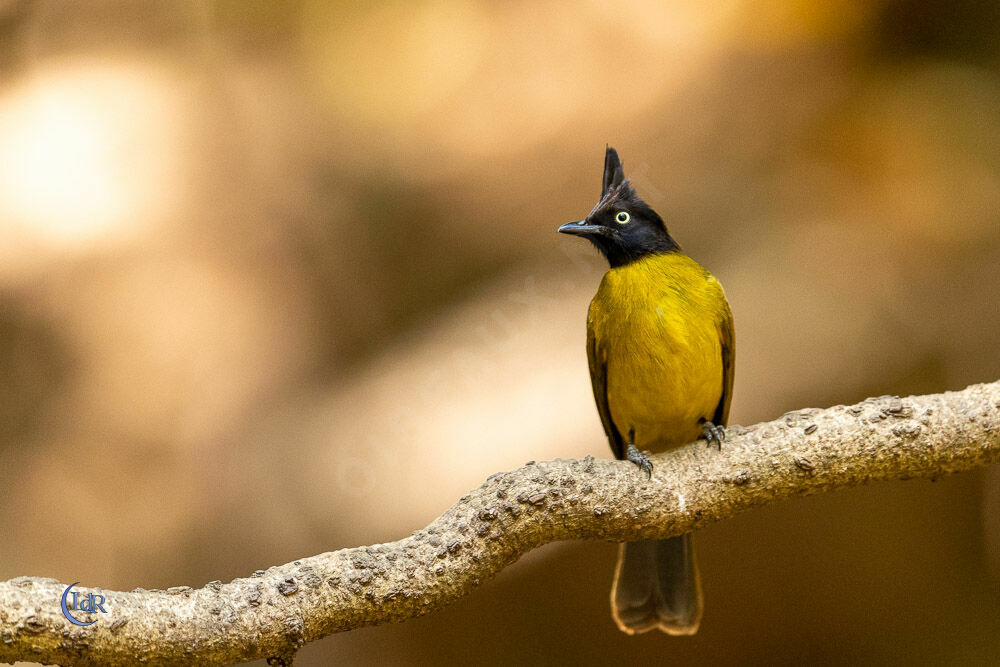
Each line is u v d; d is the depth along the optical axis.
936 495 11.70
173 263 14.49
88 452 13.43
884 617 11.73
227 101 15.43
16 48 15.69
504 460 11.36
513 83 14.81
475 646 11.66
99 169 14.88
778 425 5.73
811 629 11.70
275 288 14.52
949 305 11.98
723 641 11.65
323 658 11.85
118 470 13.34
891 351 11.57
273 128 15.28
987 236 12.45
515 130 14.60
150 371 13.91
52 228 14.49
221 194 14.96
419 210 14.66
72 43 15.79
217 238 14.70
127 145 15.04
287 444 13.06
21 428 13.65
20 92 15.34
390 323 14.34
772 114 13.83
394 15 15.35
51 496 13.12
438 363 12.70
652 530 5.61
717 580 11.57
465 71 15.01
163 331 14.11
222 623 4.64
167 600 4.62
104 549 12.81
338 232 14.76
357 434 12.32
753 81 14.03
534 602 11.46
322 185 15.02
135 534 12.91
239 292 14.38
